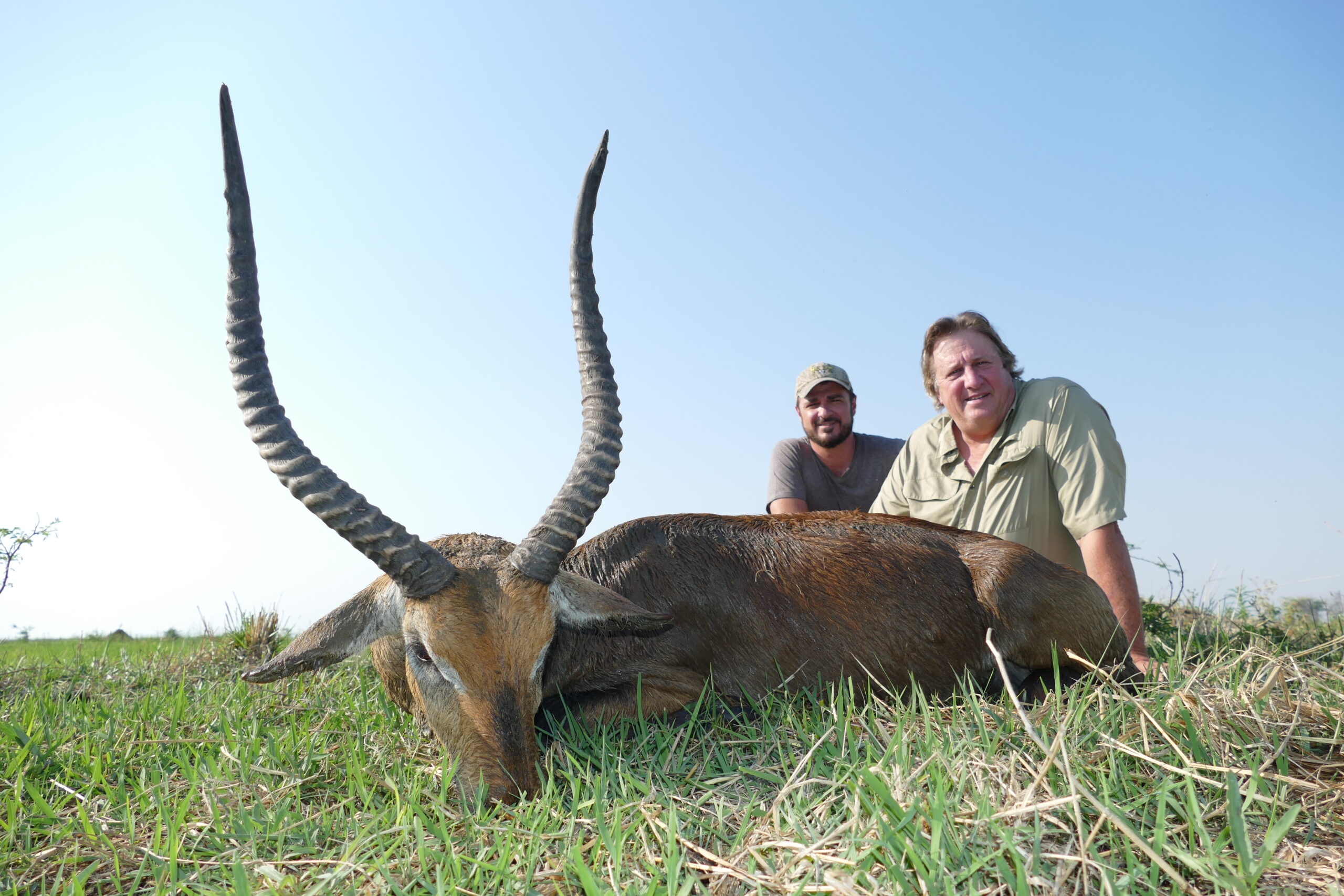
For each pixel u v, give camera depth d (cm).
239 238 103
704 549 132
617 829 77
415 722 126
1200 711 91
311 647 103
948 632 127
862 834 72
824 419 217
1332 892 61
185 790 100
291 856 82
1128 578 143
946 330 169
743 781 95
